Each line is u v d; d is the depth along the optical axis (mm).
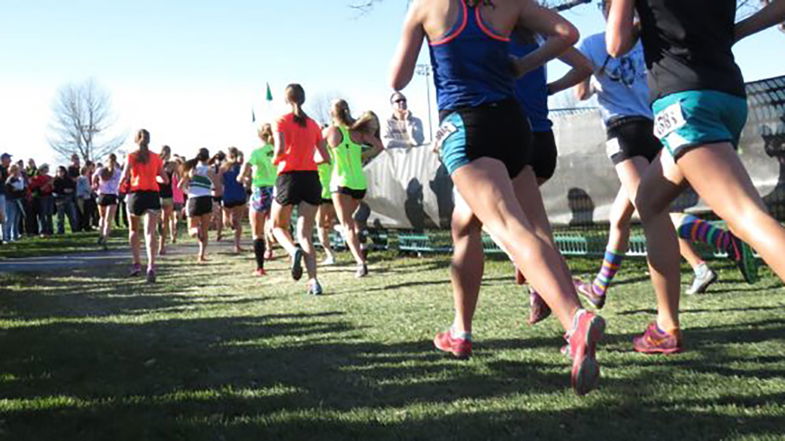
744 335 3941
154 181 8586
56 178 22516
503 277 7004
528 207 3273
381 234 10844
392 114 10625
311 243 6770
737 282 5727
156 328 5184
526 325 4578
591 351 2260
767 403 2799
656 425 2641
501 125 2729
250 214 8672
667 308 3600
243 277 8523
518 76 2877
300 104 6832
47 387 3549
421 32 2854
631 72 4309
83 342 4633
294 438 2693
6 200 18625
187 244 15078
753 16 2855
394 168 9828
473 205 2650
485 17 2785
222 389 3414
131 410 3113
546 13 2844
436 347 3996
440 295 6211
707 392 2973
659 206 3473
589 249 7793
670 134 2711
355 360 3896
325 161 6875
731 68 2738
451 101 2783
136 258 9180
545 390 3145
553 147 4047
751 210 2479
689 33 2730
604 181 7449
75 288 8008
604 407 2867
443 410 2938
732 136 2736
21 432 2861
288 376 3625
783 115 6141
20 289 7988
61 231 22703
